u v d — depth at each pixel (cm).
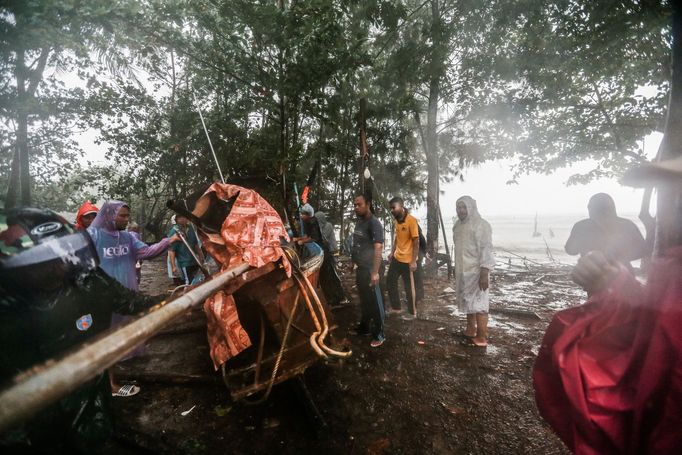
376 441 256
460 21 923
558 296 703
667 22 641
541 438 259
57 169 1211
